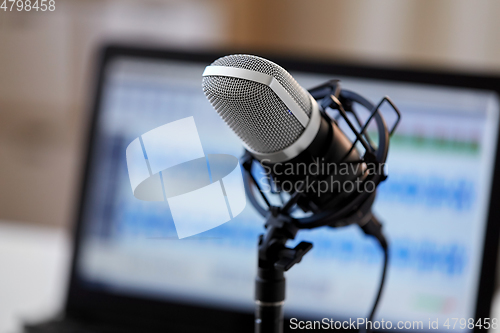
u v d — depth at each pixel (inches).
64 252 56.3
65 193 87.6
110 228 39.5
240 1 79.8
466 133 37.6
